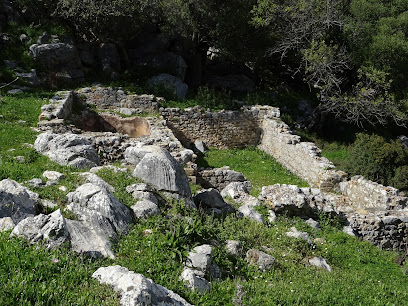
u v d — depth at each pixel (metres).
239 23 21.38
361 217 11.62
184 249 6.41
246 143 20.42
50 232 5.64
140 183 8.57
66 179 8.26
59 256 5.34
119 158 13.13
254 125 20.42
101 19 21.25
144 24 23.31
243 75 24.95
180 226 6.89
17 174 8.14
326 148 21.36
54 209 6.71
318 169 15.57
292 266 8.02
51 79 20.17
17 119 14.41
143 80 22.19
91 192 7.05
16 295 4.43
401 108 21.55
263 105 21.69
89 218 6.53
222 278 6.73
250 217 9.96
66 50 20.88
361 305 6.85
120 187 8.48
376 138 16.42
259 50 23.03
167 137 15.41
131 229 6.86
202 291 5.72
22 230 5.66
